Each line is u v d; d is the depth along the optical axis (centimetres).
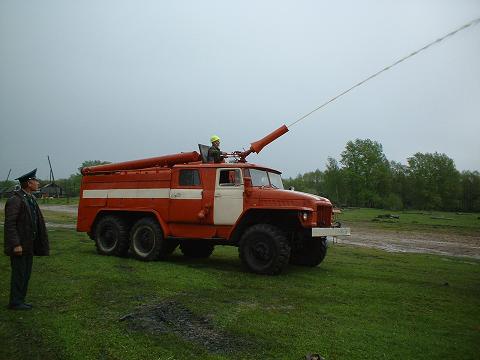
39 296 567
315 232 759
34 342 404
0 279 666
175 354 379
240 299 583
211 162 932
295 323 475
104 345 396
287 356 379
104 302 546
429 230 2267
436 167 6203
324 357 377
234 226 822
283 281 711
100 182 1012
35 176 537
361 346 408
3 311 498
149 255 905
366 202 5928
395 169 7369
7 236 497
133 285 652
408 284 718
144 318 484
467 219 3572
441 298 618
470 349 409
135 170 964
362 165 5788
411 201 7019
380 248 1361
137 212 955
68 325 450
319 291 641
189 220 873
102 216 1018
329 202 845
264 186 870
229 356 377
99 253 984
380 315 519
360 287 677
